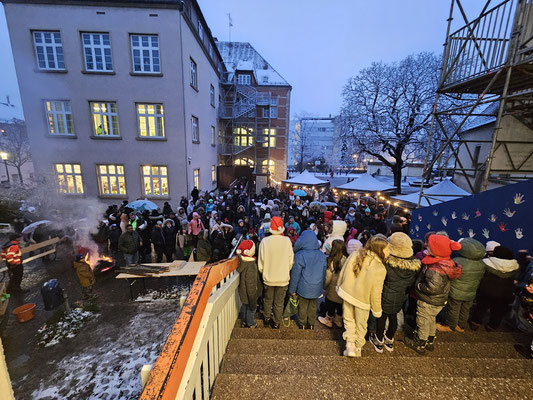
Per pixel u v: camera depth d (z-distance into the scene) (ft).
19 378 12.67
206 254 22.29
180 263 21.52
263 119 91.97
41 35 41.37
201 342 5.85
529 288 9.13
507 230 13.10
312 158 193.26
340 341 9.72
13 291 20.45
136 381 12.59
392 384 6.89
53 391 12.02
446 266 8.50
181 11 40.96
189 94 46.80
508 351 9.00
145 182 46.78
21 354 14.21
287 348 9.25
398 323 10.64
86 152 44.93
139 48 42.52
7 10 40.06
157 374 3.90
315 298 10.83
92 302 19.47
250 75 87.30
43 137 44.06
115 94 43.29
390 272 8.55
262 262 10.93
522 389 6.70
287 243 10.95
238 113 82.69
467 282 9.80
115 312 18.21
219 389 6.61
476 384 6.86
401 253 8.60
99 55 42.52
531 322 9.30
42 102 43.06
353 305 8.51
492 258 10.49
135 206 31.71
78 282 22.72
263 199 51.11
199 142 54.44
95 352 14.38
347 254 11.63
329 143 200.64
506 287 10.13
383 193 48.52
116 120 44.88
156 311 18.38
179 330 4.86
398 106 58.44
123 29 41.19
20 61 41.68
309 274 10.53
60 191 45.62
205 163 60.75
